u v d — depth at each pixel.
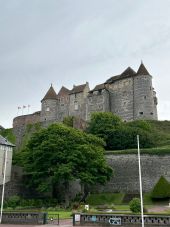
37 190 52.78
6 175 52.00
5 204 45.56
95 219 27.25
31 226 27.28
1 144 52.41
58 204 48.53
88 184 53.50
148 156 56.91
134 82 90.00
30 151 53.44
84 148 50.03
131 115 87.75
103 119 72.69
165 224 25.12
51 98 102.38
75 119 80.38
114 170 58.25
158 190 48.53
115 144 67.88
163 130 80.25
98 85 96.56
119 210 36.81
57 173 46.72
